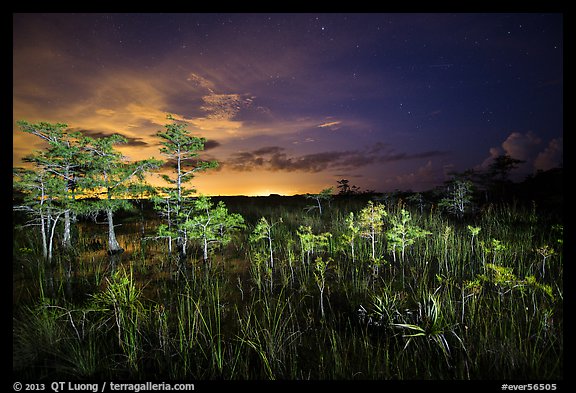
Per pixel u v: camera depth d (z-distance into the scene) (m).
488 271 7.00
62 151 8.66
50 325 4.59
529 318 4.71
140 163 9.42
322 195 16.00
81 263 8.81
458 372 3.59
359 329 4.84
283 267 8.33
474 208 13.67
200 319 5.26
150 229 14.20
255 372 3.90
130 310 4.96
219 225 8.30
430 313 4.58
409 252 9.13
